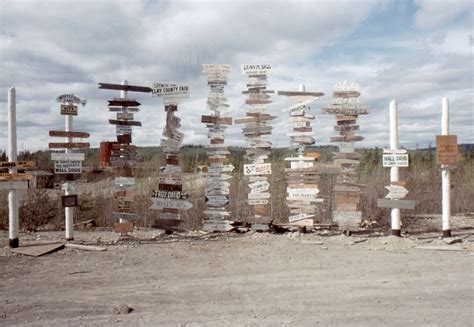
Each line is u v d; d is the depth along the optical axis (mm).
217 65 10758
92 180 19344
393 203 10164
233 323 4977
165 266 7770
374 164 17328
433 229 11930
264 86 10781
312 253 8820
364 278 6902
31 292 6176
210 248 9336
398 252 8891
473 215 14828
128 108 10203
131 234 11094
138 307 5555
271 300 5820
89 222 13000
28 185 9062
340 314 5262
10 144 9039
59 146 9609
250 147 10836
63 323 4984
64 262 8039
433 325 4887
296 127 10750
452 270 7402
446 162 10078
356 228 10328
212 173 10836
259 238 10320
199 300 5836
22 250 8789
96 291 6238
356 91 10430
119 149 10148
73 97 9719
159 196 10477
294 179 10719
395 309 5434
